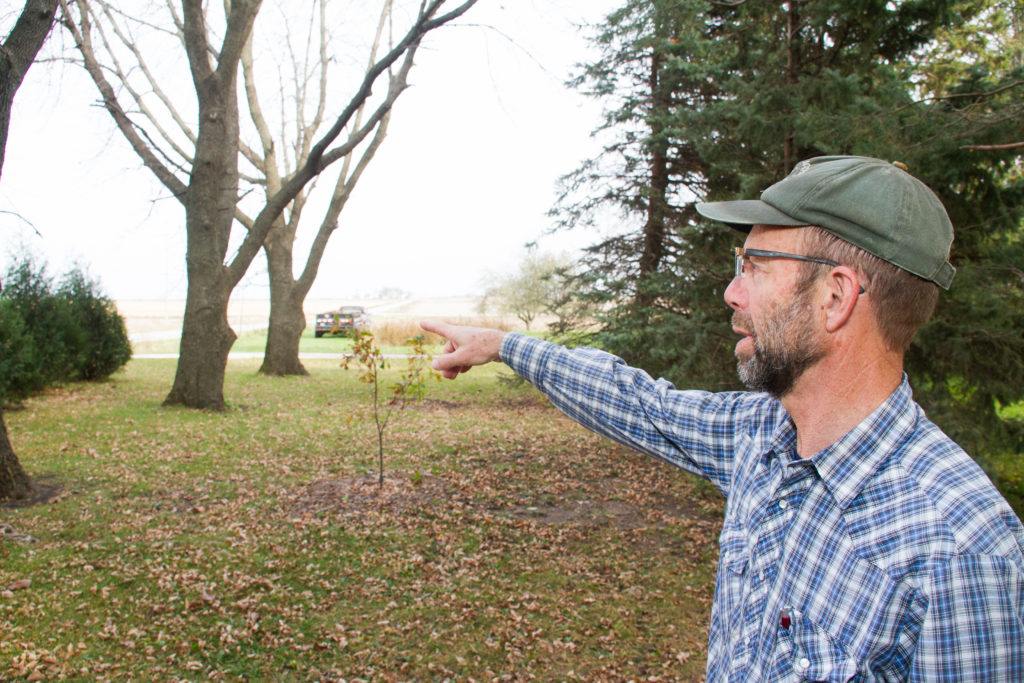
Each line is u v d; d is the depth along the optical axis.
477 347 1.46
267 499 7.09
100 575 5.07
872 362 0.93
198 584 5.02
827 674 0.85
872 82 6.38
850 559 0.87
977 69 5.45
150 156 12.11
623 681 4.06
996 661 0.76
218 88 11.90
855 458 0.90
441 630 4.61
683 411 1.26
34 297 13.81
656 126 11.18
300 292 18.52
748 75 7.79
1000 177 5.59
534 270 28.94
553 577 5.52
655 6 7.00
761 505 1.02
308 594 5.00
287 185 12.07
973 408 5.60
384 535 6.20
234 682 3.89
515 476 8.44
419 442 10.14
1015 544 0.80
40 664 3.90
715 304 7.71
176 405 12.15
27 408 11.45
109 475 7.64
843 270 0.93
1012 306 5.22
